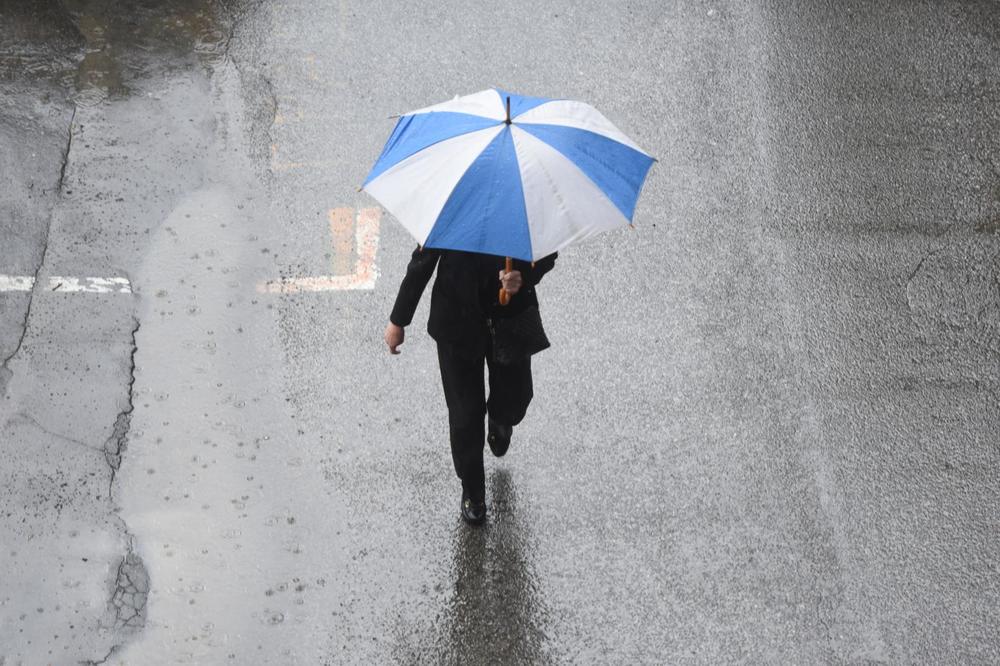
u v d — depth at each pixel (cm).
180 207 2736
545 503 2250
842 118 2998
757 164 2884
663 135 2942
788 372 2486
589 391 2434
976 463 2348
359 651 2038
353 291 2595
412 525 2212
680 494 2277
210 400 2397
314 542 2183
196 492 2252
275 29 3162
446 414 2389
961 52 3164
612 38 3181
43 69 3006
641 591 2128
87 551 2161
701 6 3272
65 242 2650
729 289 2630
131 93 2977
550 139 1599
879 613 2114
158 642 2044
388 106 2991
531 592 2122
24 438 2320
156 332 2503
